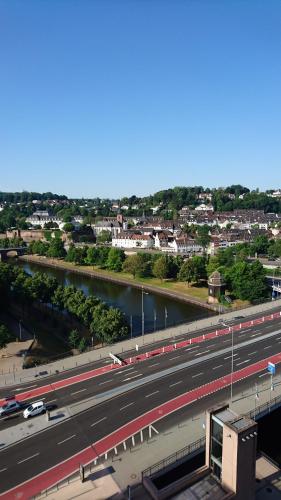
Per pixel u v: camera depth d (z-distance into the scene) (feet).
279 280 615.16
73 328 423.23
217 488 156.66
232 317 415.64
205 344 334.85
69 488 172.45
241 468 151.12
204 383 263.49
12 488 173.17
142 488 169.07
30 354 345.31
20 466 187.11
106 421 221.66
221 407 165.58
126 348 326.03
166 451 194.59
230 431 150.10
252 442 152.76
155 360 301.63
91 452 195.93
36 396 250.57
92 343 376.07
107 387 260.21
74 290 468.34
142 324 440.04
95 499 165.37
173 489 156.87
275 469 189.47
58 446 201.46
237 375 275.18
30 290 473.26
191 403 238.27
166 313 515.91
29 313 476.13
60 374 281.33
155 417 224.33
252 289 533.14
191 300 568.82
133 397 247.09
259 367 288.51
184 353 314.96
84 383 266.77
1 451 198.18
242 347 327.47
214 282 550.77
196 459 186.60
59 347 374.63
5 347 349.61
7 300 481.87
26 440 206.69
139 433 209.77
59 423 221.46
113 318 367.04
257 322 397.80
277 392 249.75
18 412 232.94
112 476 178.40
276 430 239.09
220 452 160.35
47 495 168.96
